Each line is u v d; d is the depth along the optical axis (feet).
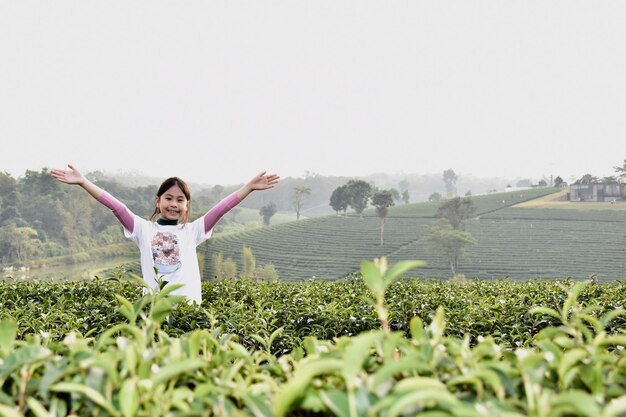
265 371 6.56
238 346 6.85
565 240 476.54
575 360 5.38
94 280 27.50
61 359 5.91
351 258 479.82
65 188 640.99
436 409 4.57
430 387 4.60
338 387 5.49
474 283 32.60
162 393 5.07
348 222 595.88
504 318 18.95
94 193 20.02
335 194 621.31
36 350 5.45
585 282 7.25
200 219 21.40
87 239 611.06
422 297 23.73
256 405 4.64
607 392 5.22
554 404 4.38
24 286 28.02
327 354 6.10
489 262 443.32
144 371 5.37
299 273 447.01
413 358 4.91
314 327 18.94
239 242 551.59
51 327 17.37
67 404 5.27
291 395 4.42
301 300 22.68
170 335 15.24
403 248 492.95
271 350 16.61
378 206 546.26
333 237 546.67
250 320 16.88
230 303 20.85
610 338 6.00
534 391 4.75
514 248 467.11
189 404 5.05
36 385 5.32
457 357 5.83
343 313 19.49
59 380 5.31
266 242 546.26
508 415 4.11
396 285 28.25
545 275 402.93
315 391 4.89
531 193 642.63
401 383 4.60
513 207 586.04
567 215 543.80
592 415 4.09
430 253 465.88
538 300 22.86
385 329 5.66
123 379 5.27
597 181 593.42
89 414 5.03
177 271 20.58
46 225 604.08
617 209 550.77
